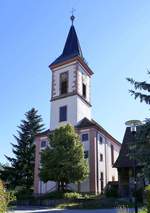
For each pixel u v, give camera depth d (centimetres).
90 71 4878
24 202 3344
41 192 4162
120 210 1919
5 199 1058
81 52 4841
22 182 4806
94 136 4084
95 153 4009
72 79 4525
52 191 3756
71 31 5034
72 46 4853
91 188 3831
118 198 2969
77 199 3105
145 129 1274
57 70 4719
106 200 2842
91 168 3934
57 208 2806
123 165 3173
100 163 4184
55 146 3459
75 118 4312
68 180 3362
